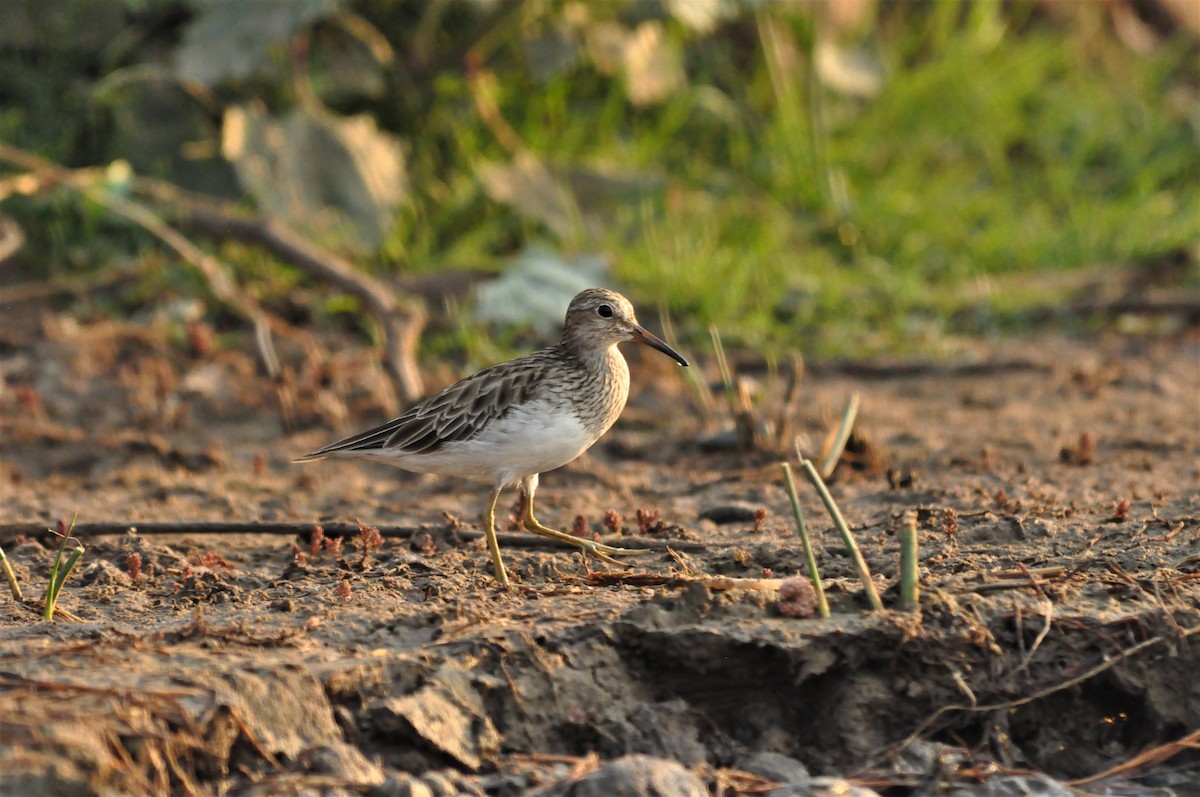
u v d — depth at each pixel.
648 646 7.82
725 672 7.80
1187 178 19.61
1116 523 9.59
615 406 9.78
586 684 7.65
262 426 13.34
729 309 15.76
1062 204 18.86
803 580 8.05
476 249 16.58
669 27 17.97
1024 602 8.09
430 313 15.55
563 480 11.93
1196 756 7.67
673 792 6.73
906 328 16.03
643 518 10.12
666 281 15.76
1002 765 7.56
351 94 16.84
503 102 17.52
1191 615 8.02
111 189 15.09
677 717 7.61
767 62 18.33
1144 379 14.49
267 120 15.54
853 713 7.71
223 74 14.73
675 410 13.75
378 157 15.80
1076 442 12.52
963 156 19.34
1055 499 10.57
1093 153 19.72
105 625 8.12
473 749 7.27
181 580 9.01
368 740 7.20
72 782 6.34
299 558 9.30
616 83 17.83
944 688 7.76
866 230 17.58
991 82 19.72
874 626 7.80
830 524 10.12
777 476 11.70
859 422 13.29
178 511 11.14
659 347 9.73
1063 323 16.33
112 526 10.10
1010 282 17.05
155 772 6.62
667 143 18.20
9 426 12.88
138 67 16.22
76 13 16.17
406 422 9.52
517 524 10.24
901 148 19.00
